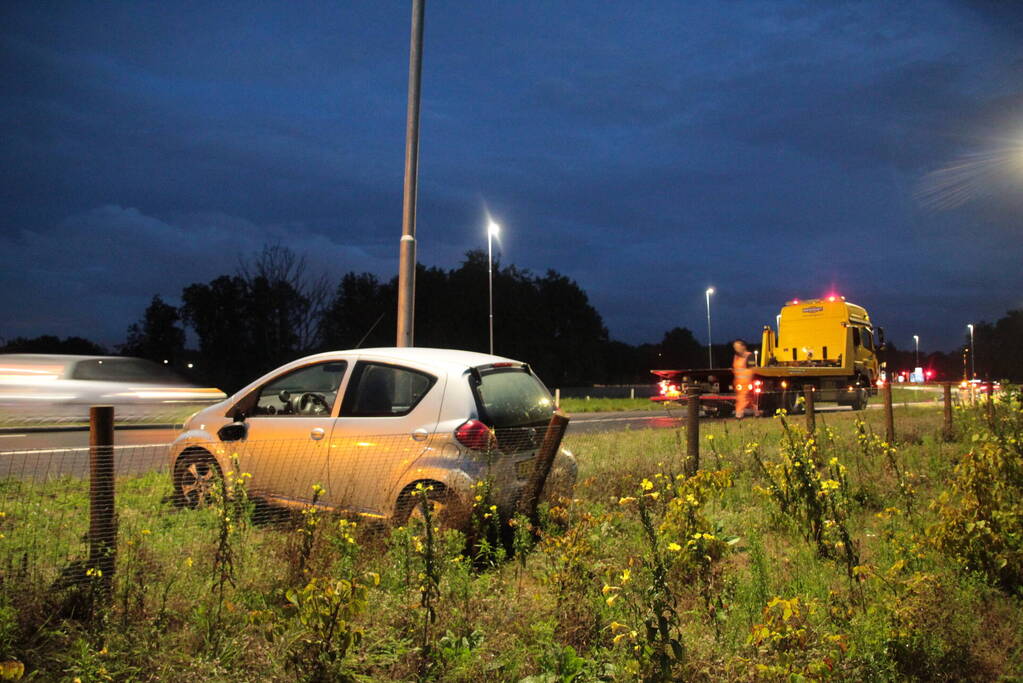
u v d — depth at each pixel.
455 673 3.75
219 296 47.97
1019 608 4.66
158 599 4.43
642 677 3.53
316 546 4.86
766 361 27.27
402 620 4.25
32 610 4.09
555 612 4.44
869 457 9.34
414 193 11.99
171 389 15.88
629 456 10.20
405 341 11.84
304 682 3.56
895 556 5.50
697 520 4.73
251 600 4.49
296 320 47.94
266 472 6.74
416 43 12.02
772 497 6.57
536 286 74.75
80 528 4.89
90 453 4.45
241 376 47.66
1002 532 5.14
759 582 4.89
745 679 3.61
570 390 49.47
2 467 8.41
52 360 15.30
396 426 6.36
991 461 5.41
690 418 8.27
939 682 3.83
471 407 6.23
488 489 5.90
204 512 5.66
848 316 25.64
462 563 5.25
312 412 6.88
